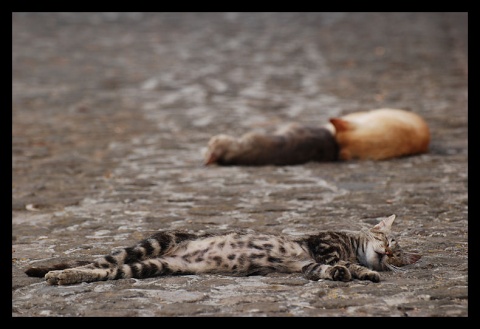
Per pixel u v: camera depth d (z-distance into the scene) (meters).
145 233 17.14
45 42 60.69
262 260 13.73
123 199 20.70
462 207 19.22
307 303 12.36
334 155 26.02
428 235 16.62
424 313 11.88
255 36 65.38
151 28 70.00
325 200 20.23
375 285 13.12
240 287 13.13
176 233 14.04
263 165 25.23
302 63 51.59
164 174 23.95
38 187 22.22
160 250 13.84
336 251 13.80
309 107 36.62
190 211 19.22
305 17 77.38
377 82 43.53
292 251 13.80
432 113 34.22
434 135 29.83
